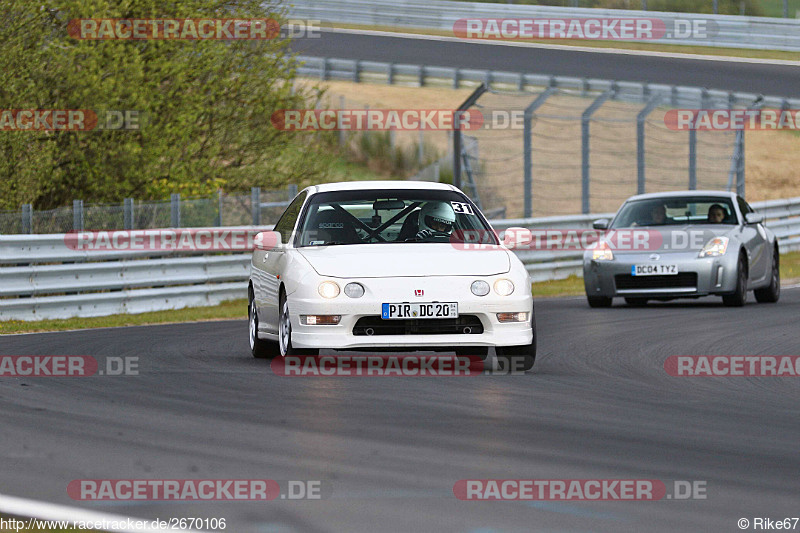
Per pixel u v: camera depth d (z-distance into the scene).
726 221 55.94
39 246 53.62
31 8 68.69
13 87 66.25
